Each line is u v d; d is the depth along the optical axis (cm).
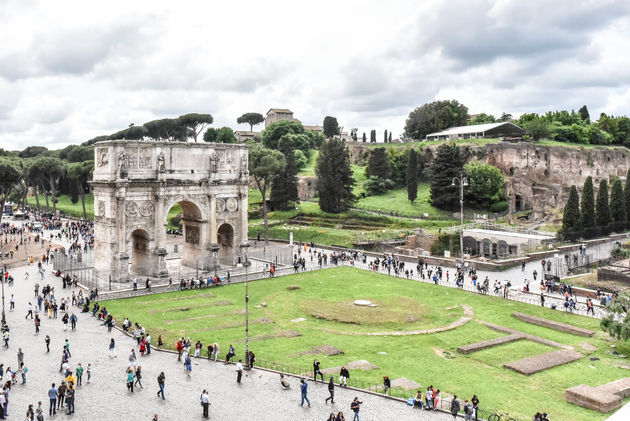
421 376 4541
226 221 9219
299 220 14100
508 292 7525
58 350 5100
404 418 3716
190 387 4262
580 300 7106
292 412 3809
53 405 3741
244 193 9381
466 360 4975
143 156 8281
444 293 7575
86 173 15125
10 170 11494
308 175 17688
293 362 4825
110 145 7988
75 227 14150
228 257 9538
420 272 8681
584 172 17425
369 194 16038
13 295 7188
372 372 4591
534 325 6097
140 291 7638
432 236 11400
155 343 5362
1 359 4816
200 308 6769
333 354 5059
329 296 7438
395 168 16988
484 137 17300
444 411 3841
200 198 8862
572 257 9344
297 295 7494
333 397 4056
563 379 4494
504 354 5119
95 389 4203
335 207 14200
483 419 3719
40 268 8438
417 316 6412
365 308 6725
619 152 18712
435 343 5453
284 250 10719
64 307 6425
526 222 13600
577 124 19962
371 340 5534
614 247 9475
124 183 7975
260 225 13850
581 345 5372
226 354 5066
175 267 9400
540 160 16412
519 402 4016
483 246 11150
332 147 14188
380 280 8475
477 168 14125
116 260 8100
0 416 3644
